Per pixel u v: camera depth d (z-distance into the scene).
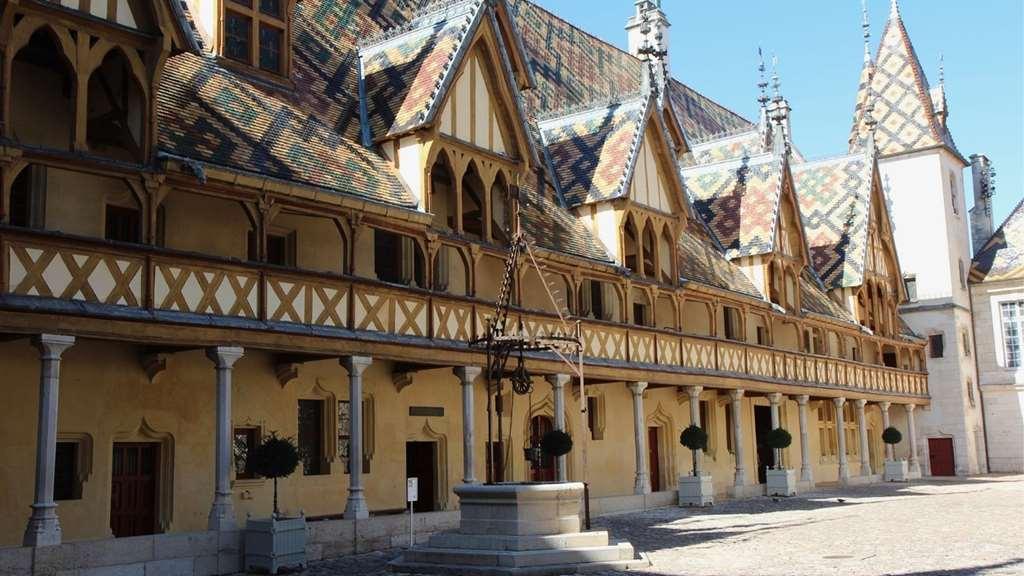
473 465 21.27
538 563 14.62
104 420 16.73
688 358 29.52
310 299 17.97
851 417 46.00
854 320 43.00
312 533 17.17
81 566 13.73
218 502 15.95
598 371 25.33
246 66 20.97
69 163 14.62
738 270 35.62
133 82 15.87
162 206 17.97
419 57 23.38
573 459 27.42
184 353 18.09
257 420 19.23
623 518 24.33
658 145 29.97
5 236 13.66
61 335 14.04
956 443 49.78
